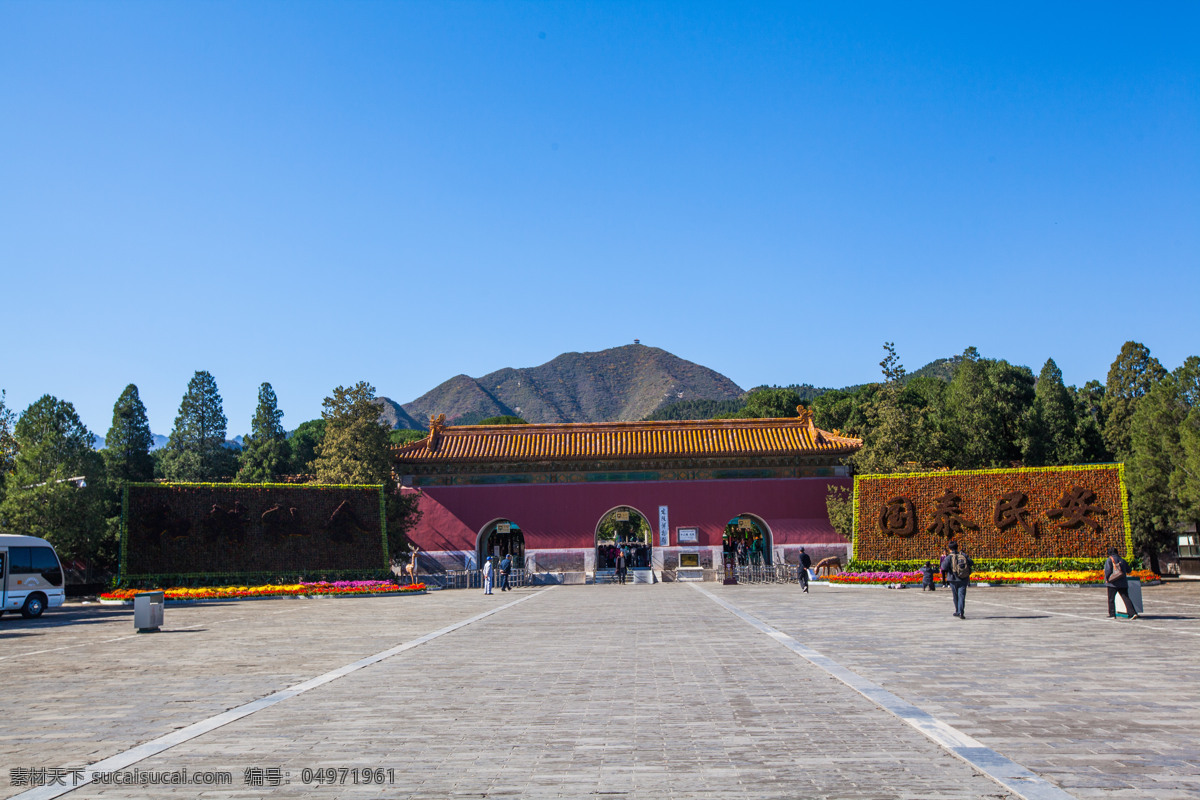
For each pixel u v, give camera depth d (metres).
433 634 19.06
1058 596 28.94
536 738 8.27
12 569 29.25
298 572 40.00
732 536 58.38
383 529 42.34
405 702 10.34
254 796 6.48
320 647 16.88
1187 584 35.25
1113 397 65.00
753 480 52.22
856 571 41.34
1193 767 6.74
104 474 42.22
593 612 25.50
